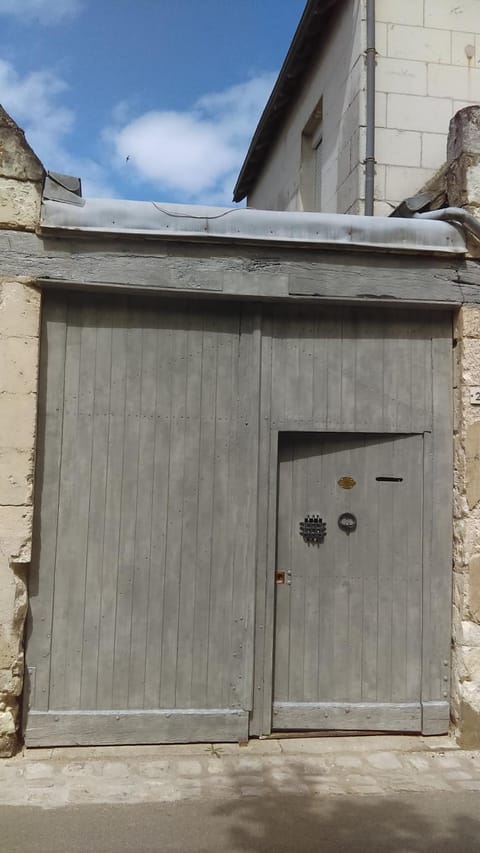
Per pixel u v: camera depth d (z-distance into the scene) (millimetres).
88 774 3564
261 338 4133
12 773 3551
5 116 3854
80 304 4023
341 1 6699
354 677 4164
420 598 4207
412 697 4176
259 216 4020
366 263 4133
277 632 4141
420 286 4164
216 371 4109
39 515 3920
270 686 4051
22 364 3828
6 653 3744
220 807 3275
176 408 4074
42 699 3873
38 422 3939
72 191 3902
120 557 3984
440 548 4207
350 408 4199
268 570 4070
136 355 4055
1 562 3754
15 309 3826
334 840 3021
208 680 4004
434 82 6234
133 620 3973
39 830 3029
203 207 3990
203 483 4062
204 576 4035
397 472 4246
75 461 3979
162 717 3932
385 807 3318
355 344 4227
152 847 2930
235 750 3891
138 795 3361
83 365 4012
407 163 6113
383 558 4215
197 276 3990
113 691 3939
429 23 6289
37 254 3869
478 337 4180
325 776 3621
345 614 4180
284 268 4062
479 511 4090
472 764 3807
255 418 4074
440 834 3090
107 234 3885
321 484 4223
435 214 4141
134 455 4027
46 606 3902
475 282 4215
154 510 4023
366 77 6047
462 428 4156
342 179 6523
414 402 4246
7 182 3846
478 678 4027
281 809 3271
